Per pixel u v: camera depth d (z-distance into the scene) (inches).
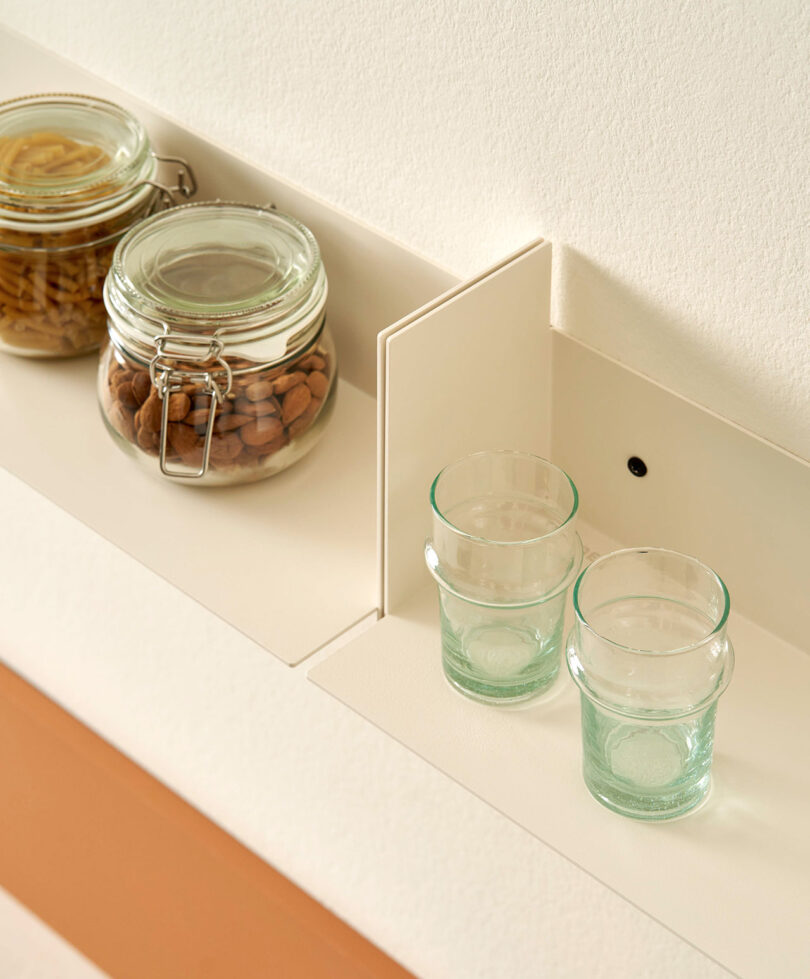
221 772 46.0
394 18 24.4
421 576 25.8
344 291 29.1
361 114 26.4
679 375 24.1
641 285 23.6
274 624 24.8
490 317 23.8
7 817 45.4
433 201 26.3
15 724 49.1
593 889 36.3
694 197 21.7
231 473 27.1
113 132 29.8
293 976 41.9
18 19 32.9
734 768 22.8
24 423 29.2
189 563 26.0
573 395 26.1
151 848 45.0
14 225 28.2
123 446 27.3
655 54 20.8
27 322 29.6
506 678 23.4
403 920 43.5
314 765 41.8
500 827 37.3
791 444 23.1
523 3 22.1
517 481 23.5
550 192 24.0
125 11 29.9
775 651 25.0
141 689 46.9
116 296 26.2
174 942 42.2
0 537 47.8
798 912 20.5
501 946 41.1
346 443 29.0
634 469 26.0
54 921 42.4
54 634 49.1
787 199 20.5
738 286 22.1
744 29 19.5
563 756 22.8
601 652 20.6
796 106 19.6
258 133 29.0
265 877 44.7
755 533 24.5
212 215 27.5
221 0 27.5
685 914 20.5
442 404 23.8
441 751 22.9
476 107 24.1
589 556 27.0
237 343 25.6
